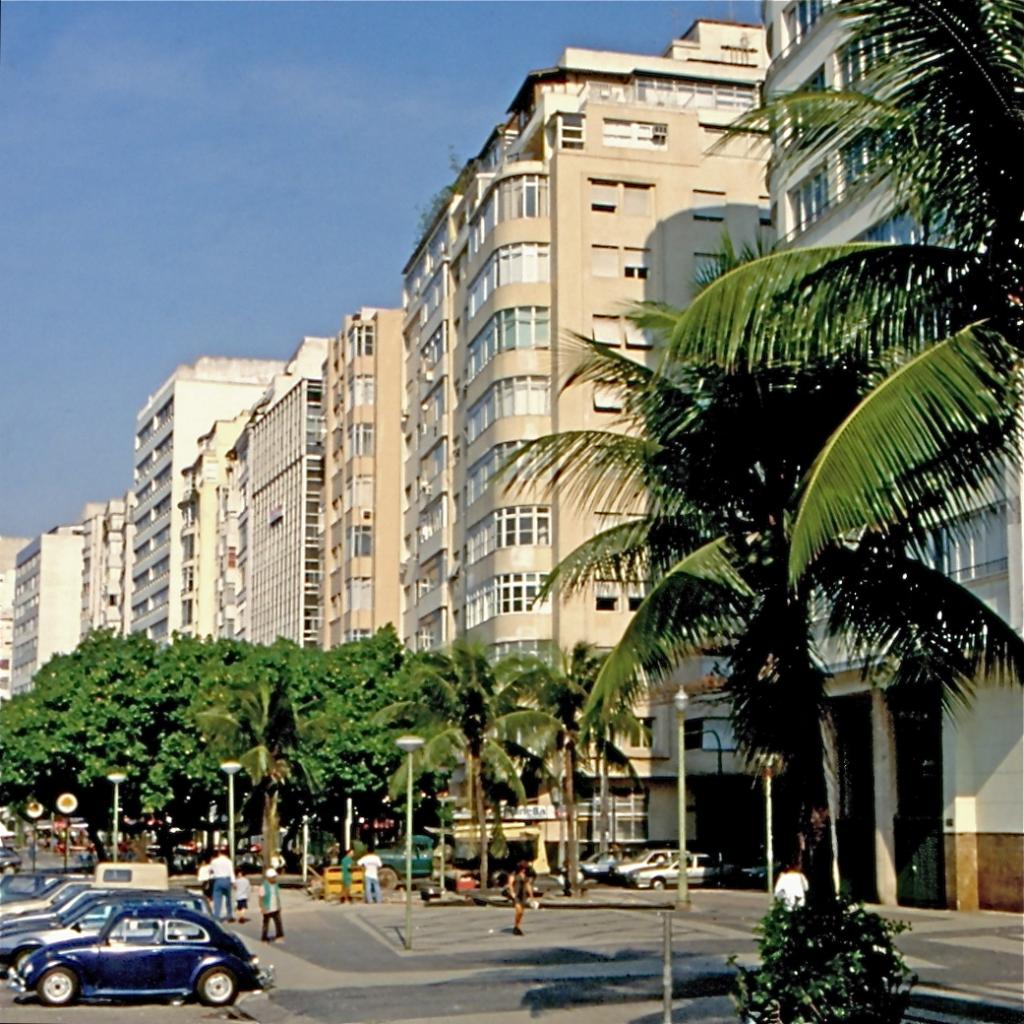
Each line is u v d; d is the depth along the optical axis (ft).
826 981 46.55
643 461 57.41
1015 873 124.26
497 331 229.45
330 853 227.81
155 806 208.03
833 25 146.82
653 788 216.95
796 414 55.83
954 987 73.20
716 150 48.03
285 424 355.56
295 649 222.07
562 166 228.84
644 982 79.51
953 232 46.03
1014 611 116.98
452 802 216.13
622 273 229.04
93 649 222.89
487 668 163.22
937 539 54.39
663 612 53.16
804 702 56.29
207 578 439.22
